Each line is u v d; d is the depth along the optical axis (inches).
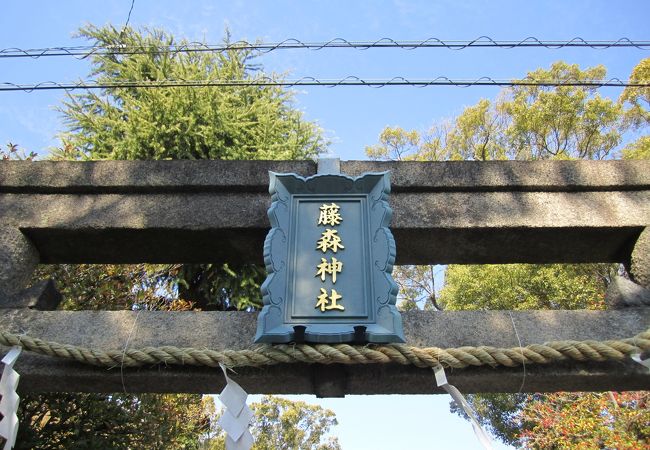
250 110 439.8
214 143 409.4
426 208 141.9
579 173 146.3
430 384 120.0
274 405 947.3
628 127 623.2
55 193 144.9
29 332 120.3
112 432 242.7
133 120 396.2
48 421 232.7
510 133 672.4
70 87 156.4
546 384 119.1
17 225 137.6
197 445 365.7
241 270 377.7
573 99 626.8
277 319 112.9
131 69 430.0
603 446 310.0
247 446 107.6
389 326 110.3
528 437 362.9
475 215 140.4
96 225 137.7
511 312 125.3
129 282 286.2
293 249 124.3
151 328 122.2
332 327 111.7
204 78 435.5
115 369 116.0
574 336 120.3
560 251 146.8
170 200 143.5
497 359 111.8
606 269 434.3
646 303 126.0
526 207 141.8
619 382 118.5
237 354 111.2
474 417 108.4
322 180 134.5
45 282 133.4
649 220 138.4
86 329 121.6
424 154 742.5
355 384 119.1
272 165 147.5
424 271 658.2
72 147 400.5
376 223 126.5
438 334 120.8
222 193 145.0
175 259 150.6
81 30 435.2
